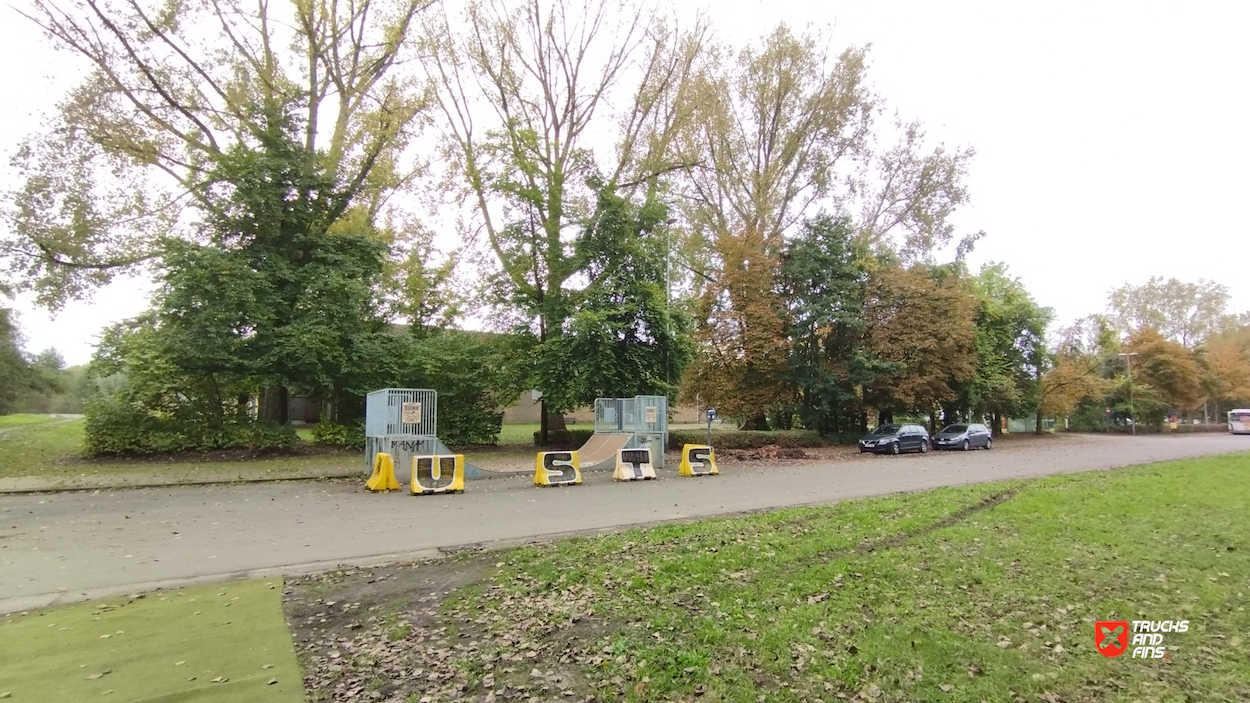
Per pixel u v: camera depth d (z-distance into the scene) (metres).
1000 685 4.35
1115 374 58.41
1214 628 5.33
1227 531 8.89
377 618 5.81
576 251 26.58
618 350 25.19
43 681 4.50
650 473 17.28
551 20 28.78
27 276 21.33
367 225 28.58
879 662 4.69
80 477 16.33
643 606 5.95
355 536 9.45
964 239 39.47
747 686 4.36
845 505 11.52
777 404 31.73
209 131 23.22
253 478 16.83
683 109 30.23
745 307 29.86
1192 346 73.81
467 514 11.38
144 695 4.28
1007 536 8.62
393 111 26.00
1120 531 8.91
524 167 26.66
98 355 20.56
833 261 31.72
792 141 33.66
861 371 30.47
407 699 4.25
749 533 9.02
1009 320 42.06
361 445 23.91
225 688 4.40
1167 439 42.44
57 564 7.84
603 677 4.54
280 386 23.14
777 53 33.06
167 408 21.05
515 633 5.36
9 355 38.53
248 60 24.31
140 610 6.07
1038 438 45.00
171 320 20.77
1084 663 4.69
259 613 5.97
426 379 25.84
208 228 21.81
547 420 28.50
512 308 27.91
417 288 28.59
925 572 6.86
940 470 19.34
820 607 5.80
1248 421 50.62
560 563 7.51
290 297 22.06
